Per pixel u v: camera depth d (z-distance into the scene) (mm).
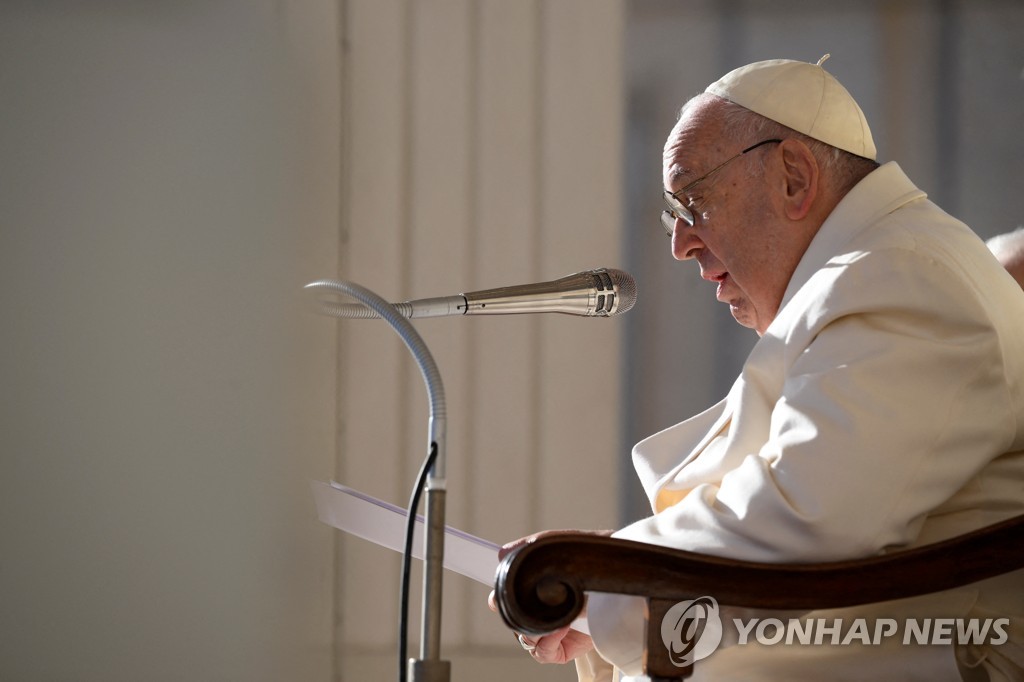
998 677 5891
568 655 7059
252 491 12359
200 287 12258
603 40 13531
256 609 12297
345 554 12711
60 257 11773
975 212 13406
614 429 13336
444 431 5051
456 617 12852
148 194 12125
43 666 11633
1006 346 6113
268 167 12664
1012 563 5254
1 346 11586
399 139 13312
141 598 11914
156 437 12000
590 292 6844
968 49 13500
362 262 13156
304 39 12961
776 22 13555
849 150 7125
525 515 13227
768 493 5531
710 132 7172
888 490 5508
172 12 12359
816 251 6746
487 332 13289
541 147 13461
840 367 5820
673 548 5105
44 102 11836
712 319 13438
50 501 11680
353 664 12648
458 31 13438
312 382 12688
